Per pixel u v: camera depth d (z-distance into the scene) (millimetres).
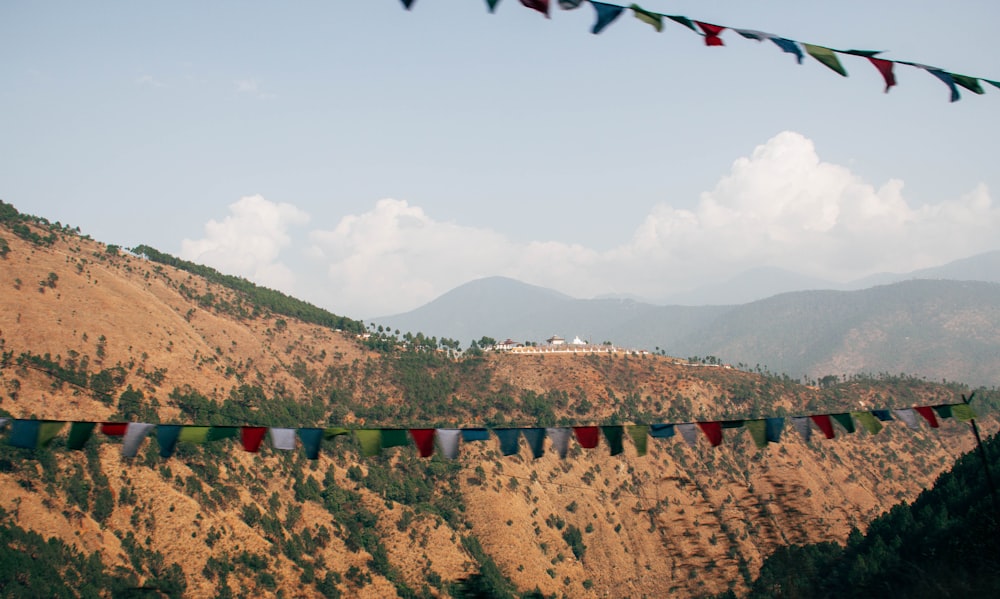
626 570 95750
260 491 92688
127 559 70688
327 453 107875
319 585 82250
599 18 12711
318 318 180375
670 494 108062
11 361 95562
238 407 110938
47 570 62719
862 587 39438
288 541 85750
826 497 106000
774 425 22594
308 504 95312
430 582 88750
